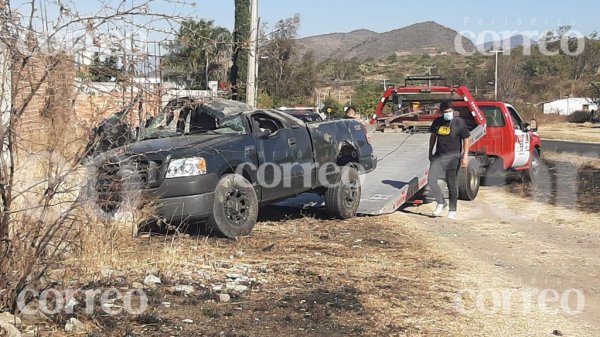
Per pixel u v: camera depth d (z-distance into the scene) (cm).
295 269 754
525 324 598
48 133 521
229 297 629
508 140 1614
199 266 734
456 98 1535
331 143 1071
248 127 945
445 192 1319
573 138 4269
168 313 570
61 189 527
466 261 841
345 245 912
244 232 901
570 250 918
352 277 733
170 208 824
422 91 1552
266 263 777
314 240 933
